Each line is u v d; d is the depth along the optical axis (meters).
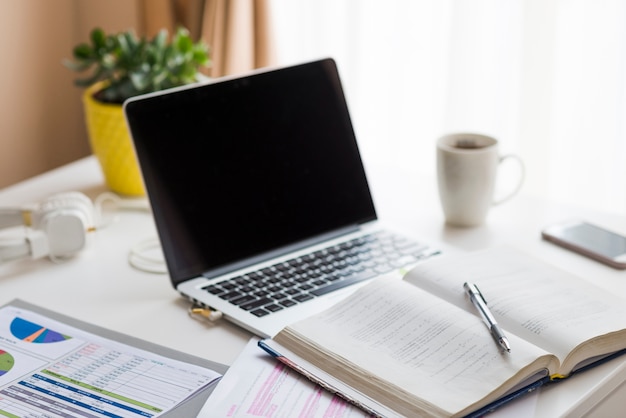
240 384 0.85
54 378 0.88
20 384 0.87
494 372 0.82
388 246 1.16
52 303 1.04
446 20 1.81
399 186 1.40
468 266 1.04
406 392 0.80
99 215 1.27
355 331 0.91
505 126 1.79
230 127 1.14
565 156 1.76
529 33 1.68
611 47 1.65
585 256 1.15
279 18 1.88
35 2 2.08
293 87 1.20
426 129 1.90
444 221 1.27
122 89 1.30
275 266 1.10
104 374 0.89
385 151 1.97
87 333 0.97
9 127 2.10
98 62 1.36
